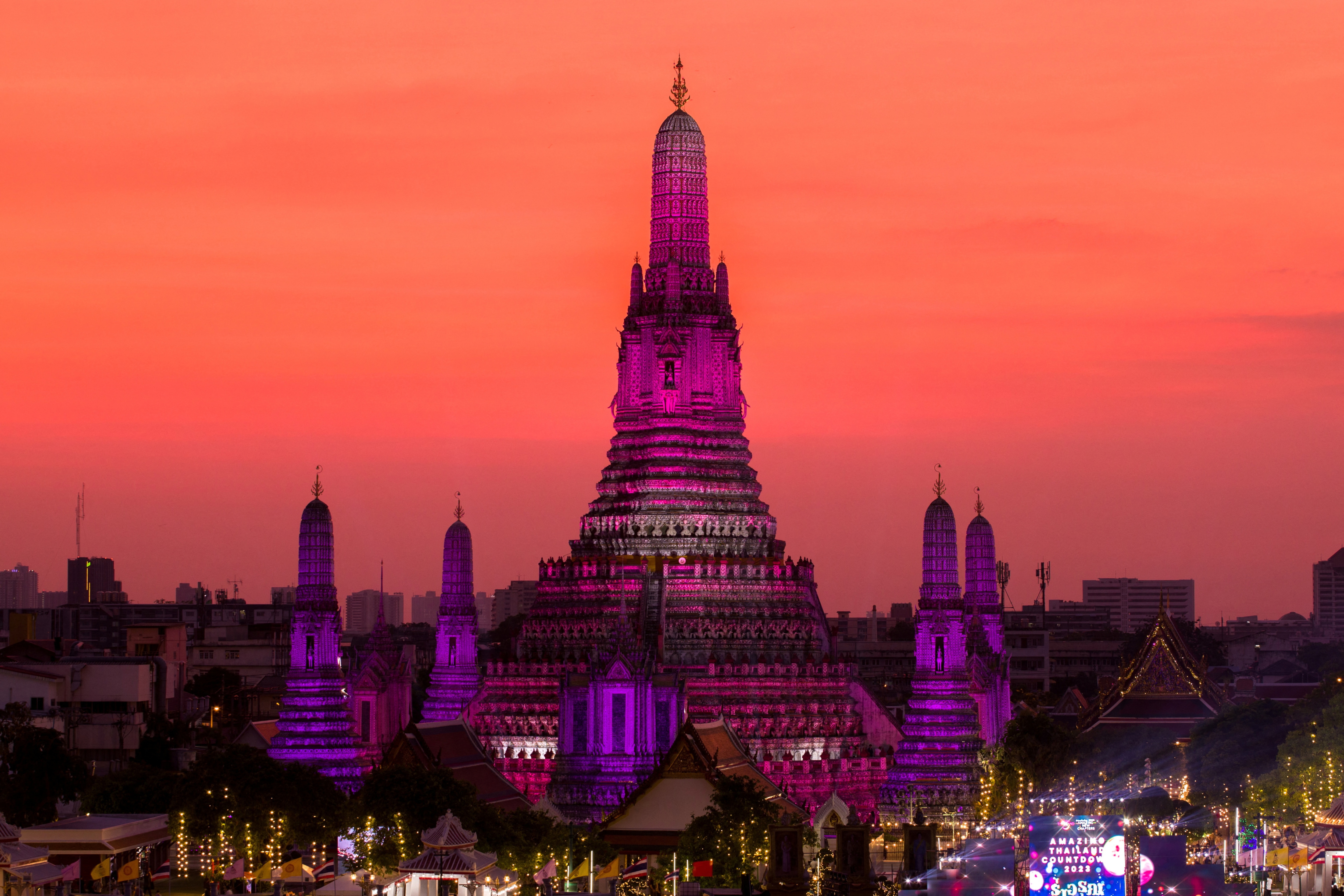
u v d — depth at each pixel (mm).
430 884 148000
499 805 187250
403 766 171875
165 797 167750
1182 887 136000
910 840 146875
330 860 165875
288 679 198500
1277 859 160000
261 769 165625
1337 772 178875
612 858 169000
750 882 153125
